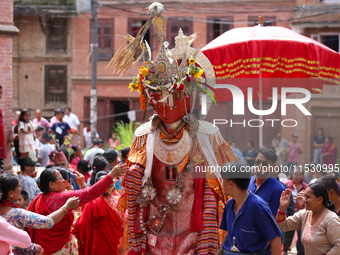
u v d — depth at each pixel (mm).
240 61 5402
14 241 3492
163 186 4219
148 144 4168
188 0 19094
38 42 20797
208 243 4004
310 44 5320
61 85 20844
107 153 6129
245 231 3324
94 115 15344
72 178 6090
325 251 3719
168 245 4137
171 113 3988
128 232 4465
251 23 18641
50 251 4270
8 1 8133
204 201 4109
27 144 8875
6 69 8156
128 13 20000
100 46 20422
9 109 8289
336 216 3703
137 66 20031
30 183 5980
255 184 4352
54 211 4207
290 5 17969
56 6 18562
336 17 16578
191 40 4137
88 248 4930
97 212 4867
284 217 3717
